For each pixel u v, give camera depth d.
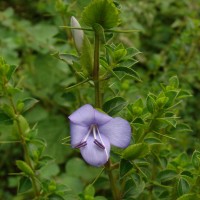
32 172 0.35
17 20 0.70
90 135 0.30
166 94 0.33
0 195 0.55
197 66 0.56
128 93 0.48
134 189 0.35
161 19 0.72
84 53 0.31
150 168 0.41
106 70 0.31
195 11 0.65
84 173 0.51
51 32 0.66
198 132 0.51
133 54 0.33
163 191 0.37
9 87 0.33
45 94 0.61
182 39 0.54
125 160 0.32
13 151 0.57
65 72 0.59
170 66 0.55
